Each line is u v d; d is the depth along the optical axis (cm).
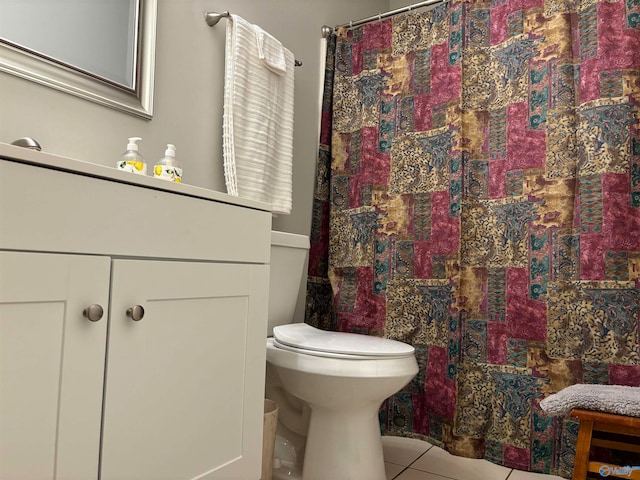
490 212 181
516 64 180
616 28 162
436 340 185
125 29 141
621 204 156
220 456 105
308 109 217
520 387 169
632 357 151
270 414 138
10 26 114
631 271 154
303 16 213
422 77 200
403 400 192
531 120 175
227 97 165
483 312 179
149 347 90
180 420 96
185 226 98
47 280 74
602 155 159
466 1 191
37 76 118
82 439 79
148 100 145
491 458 172
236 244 111
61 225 76
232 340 109
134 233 88
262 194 175
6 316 70
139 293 88
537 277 170
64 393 76
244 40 171
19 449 71
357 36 219
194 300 99
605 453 156
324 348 135
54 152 122
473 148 186
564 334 163
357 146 213
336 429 142
